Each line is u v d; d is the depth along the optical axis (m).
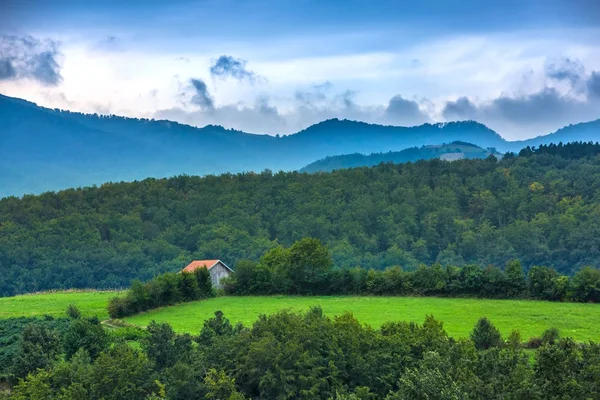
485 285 64.94
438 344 34.94
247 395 33.94
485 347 38.12
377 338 36.12
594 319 51.75
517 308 57.88
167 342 35.50
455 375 28.55
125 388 31.70
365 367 33.81
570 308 57.00
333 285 71.56
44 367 36.50
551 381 26.47
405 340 36.22
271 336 35.00
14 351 39.34
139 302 62.72
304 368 33.28
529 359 37.19
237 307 64.62
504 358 30.28
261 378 32.81
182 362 33.88
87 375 32.59
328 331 36.53
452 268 68.25
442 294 66.94
